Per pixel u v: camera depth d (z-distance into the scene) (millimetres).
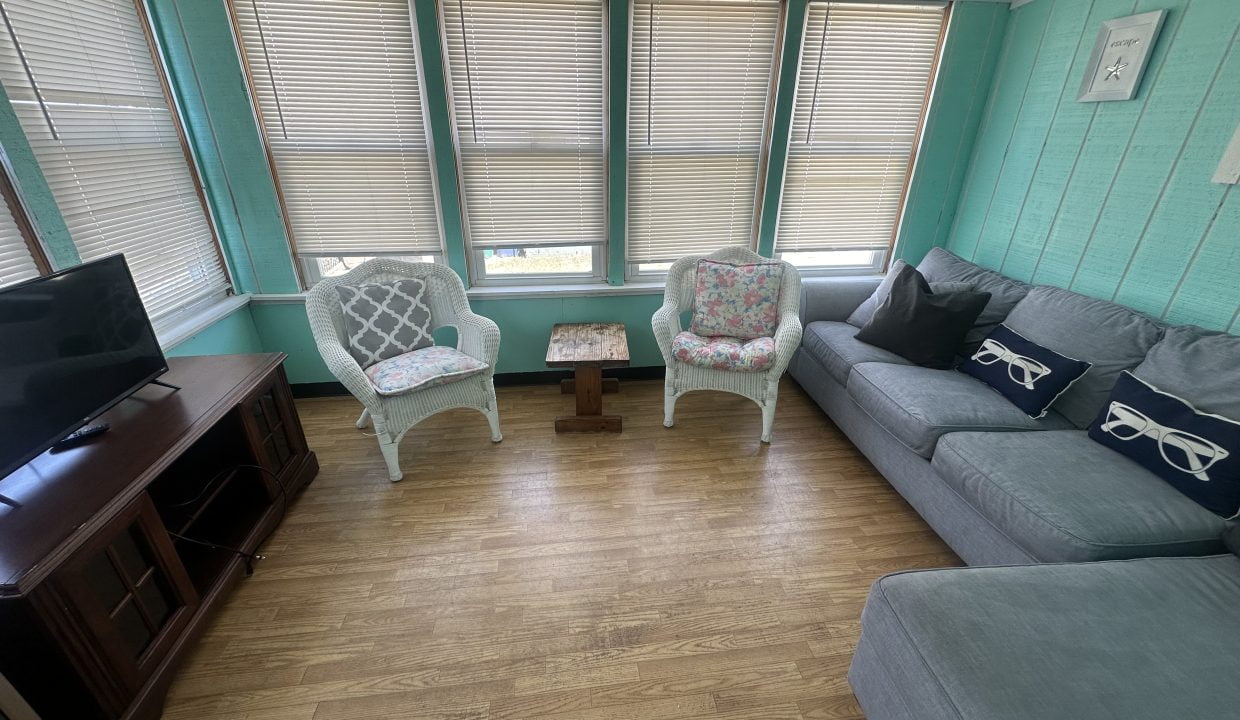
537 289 2844
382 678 1395
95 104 1845
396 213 2637
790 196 2848
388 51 2318
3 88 1497
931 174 2824
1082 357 1855
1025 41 2410
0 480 1185
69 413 1329
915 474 1911
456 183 2572
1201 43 1688
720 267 2588
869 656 1215
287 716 1302
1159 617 1070
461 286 2475
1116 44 1950
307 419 2699
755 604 1622
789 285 2551
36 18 1622
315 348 2826
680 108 2590
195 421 1492
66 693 1128
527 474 2258
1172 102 1791
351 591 1664
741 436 2559
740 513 2018
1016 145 2484
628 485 2186
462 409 2818
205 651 1466
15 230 1539
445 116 2426
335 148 2467
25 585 957
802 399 2934
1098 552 1270
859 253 3115
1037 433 1747
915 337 2264
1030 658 978
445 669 1420
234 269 2627
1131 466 1536
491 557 1801
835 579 1718
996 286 2361
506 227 2740
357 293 2273
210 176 2430
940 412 1833
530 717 1301
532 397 2953
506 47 2369
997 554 1546
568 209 2748
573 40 2398
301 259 2713
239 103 2305
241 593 1653
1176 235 1812
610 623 1555
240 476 1861
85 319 1389
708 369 2424
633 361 3127
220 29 2174
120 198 1939
